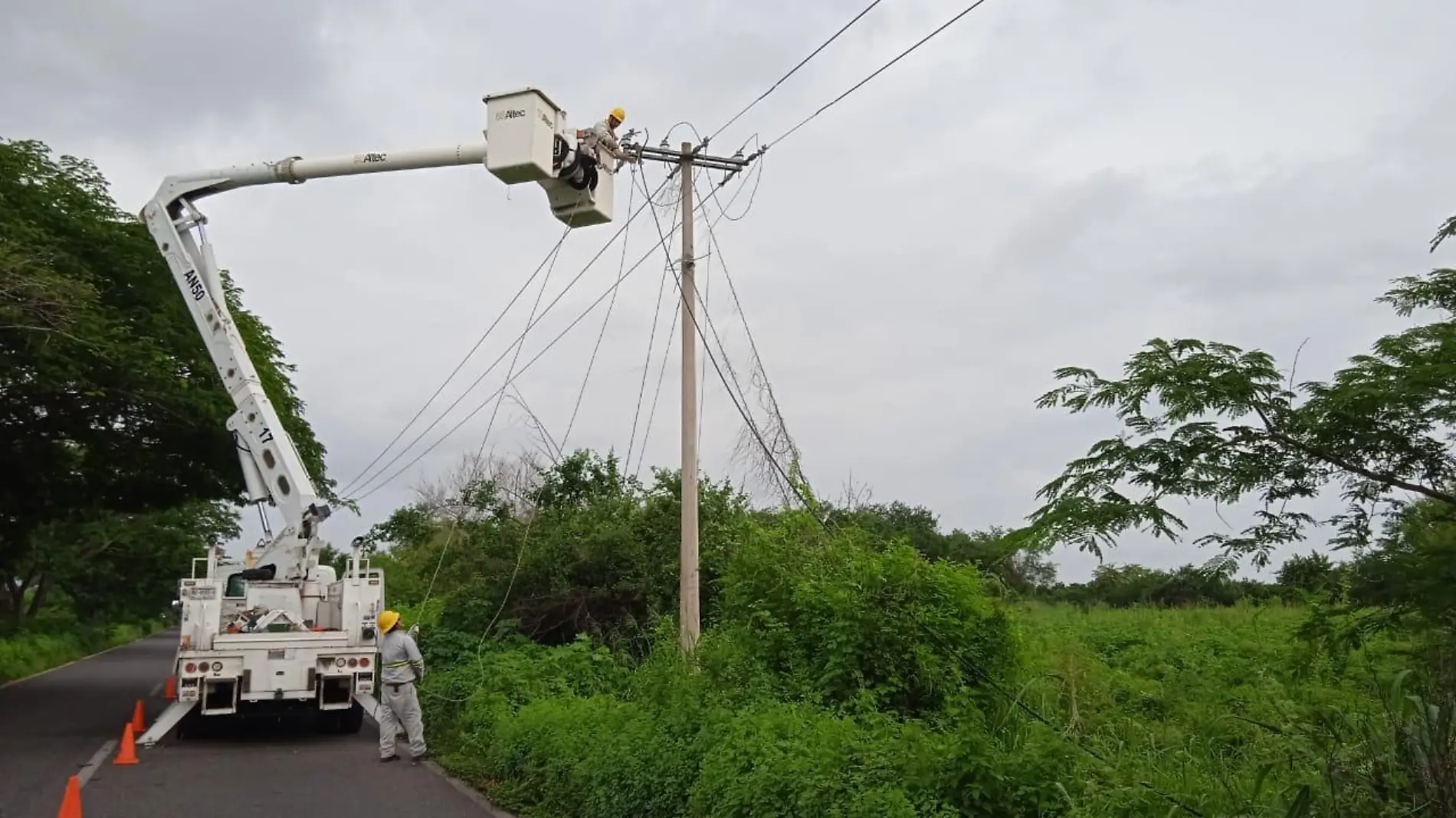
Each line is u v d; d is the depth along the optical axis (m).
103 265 19.78
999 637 10.43
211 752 14.57
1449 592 5.29
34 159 19.58
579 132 12.07
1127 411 6.05
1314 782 6.95
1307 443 5.79
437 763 13.54
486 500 19.50
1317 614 6.16
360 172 14.14
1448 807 5.56
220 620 15.49
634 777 9.05
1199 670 14.45
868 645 10.12
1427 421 5.55
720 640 10.99
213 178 15.78
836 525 12.94
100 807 10.82
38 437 20.75
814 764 7.61
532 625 17.38
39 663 33.94
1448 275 5.86
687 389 13.73
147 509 25.08
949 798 7.04
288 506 16.09
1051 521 6.14
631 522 17.36
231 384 16.31
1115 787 7.11
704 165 14.32
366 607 15.80
